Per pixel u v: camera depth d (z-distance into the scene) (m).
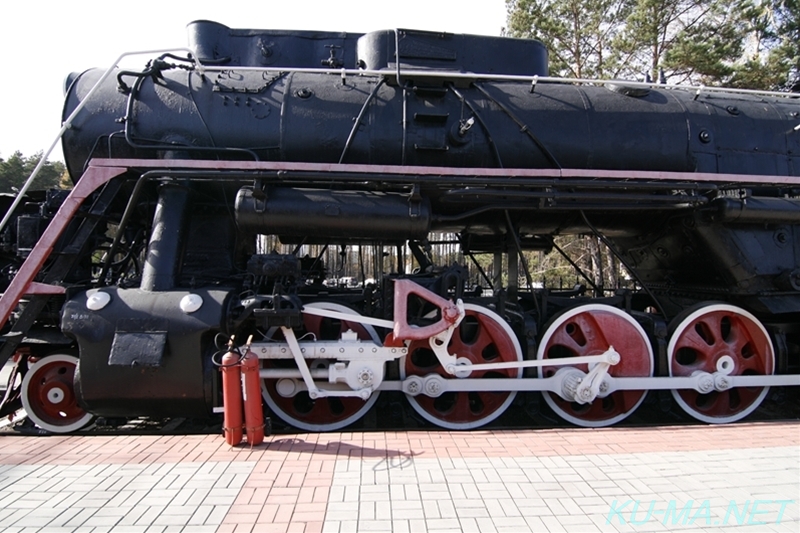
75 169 4.46
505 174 4.00
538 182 4.07
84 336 3.57
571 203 4.43
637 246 5.62
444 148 4.43
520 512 2.62
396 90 4.58
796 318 4.89
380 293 4.35
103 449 3.43
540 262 21.02
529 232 5.48
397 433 3.78
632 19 16.42
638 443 3.61
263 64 4.98
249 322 4.00
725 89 5.00
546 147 4.52
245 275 4.36
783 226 4.62
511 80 4.84
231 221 4.53
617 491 2.86
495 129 4.52
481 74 4.73
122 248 4.85
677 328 4.50
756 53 18.41
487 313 4.32
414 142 4.42
